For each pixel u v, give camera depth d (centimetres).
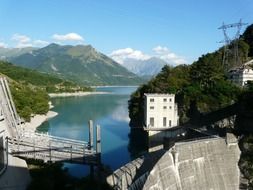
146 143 14950
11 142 8944
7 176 7981
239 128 11450
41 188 7938
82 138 15812
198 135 12106
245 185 8050
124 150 13750
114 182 7175
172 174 7075
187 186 7250
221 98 14125
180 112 15875
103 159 12300
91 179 8775
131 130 18112
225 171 8181
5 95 9188
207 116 13725
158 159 7225
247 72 16912
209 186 7688
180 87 18012
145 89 18712
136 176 7038
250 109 11294
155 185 6222
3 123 8562
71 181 8769
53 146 9294
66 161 9156
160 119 15238
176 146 7631
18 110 17988
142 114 16825
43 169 8731
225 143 8594
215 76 18038
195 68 19575
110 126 19600
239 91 14062
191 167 7600
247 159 8350
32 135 10256
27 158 9019
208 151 8194
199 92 15362
